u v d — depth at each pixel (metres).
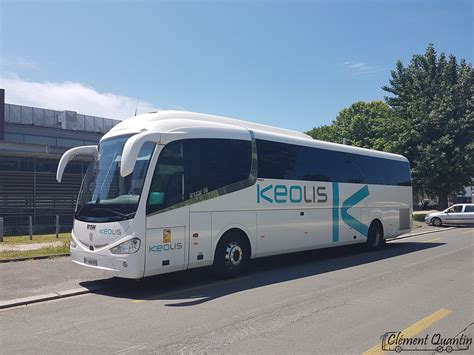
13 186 22.97
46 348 5.51
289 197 11.77
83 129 46.81
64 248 13.91
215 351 5.31
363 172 15.00
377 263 12.36
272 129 12.48
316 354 5.20
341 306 7.36
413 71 38.06
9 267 11.33
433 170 34.03
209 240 9.53
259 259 13.39
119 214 8.41
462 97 35.03
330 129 59.34
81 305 7.74
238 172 10.39
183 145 9.30
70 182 25.14
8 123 40.38
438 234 22.61
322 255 14.37
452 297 7.99
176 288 9.02
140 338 5.83
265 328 6.19
